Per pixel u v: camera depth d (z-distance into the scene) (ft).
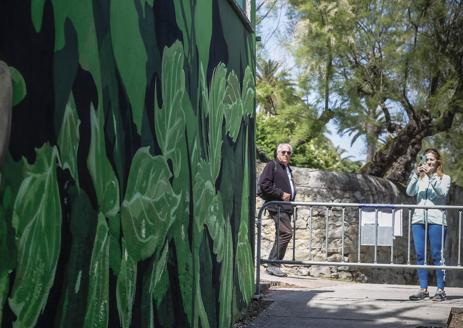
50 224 9.80
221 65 20.57
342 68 54.85
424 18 53.72
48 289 9.80
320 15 53.83
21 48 8.95
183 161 16.43
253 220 26.50
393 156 60.59
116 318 12.28
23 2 8.99
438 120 57.47
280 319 24.27
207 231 18.85
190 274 17.07
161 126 14.73
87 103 10.97
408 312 26.14
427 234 29.76
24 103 9.05
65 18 10.19
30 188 9.23
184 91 16.51
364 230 30.19
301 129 55.83
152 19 14.11
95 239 11.33
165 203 15.02
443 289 29.25
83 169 10.84
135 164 13.15
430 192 29.73
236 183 22.93
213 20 19.56
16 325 8.98
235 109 22.67
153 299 14.32
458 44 54.39
